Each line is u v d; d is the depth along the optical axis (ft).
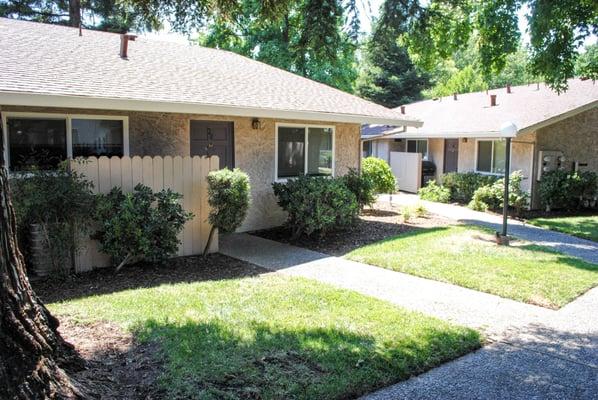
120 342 13.46
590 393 11.76
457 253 26.84
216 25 25.45
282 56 63.67
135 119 28.30
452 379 12.34
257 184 34.30
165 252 23.12
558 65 35.55
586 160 50.75
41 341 9.55
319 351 13.16
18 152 24.40
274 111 30.22
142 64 31.22
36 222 20.67
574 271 23.27
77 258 22.26
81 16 67.92
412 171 61.52
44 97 21.40
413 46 21.25
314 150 37.63
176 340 13.66
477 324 16.48
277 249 28.55
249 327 14.90
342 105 37.24
